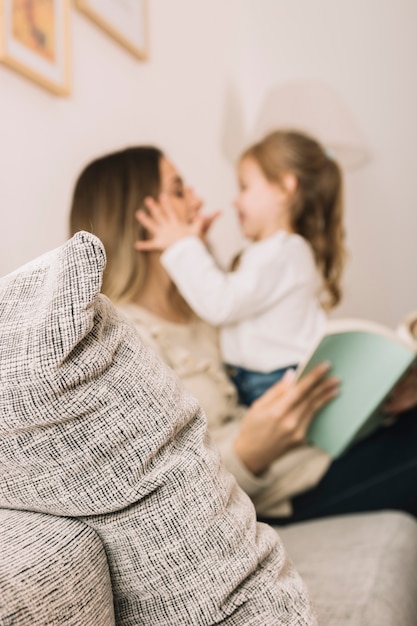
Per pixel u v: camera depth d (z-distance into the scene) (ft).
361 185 8.97
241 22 9.56
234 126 9.05
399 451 4.40
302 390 3.67
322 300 7.05
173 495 1.37
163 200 4.49
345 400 3.95
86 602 1.24
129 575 1.42
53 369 1.21
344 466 4.41
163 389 1.40
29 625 1.09
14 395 1.23
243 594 1.42
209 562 1.39
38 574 1.17
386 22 8.97
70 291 1.21
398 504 4.29
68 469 1.32
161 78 7.11
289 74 9.40
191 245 4.44
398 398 4.51
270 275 4.68
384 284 8.93
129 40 6.33
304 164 5.72
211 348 4.66
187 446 1.44
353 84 9.10
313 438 4.16
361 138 8.20
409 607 2.71
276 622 1.43
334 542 3.33
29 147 4.78
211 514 1.40
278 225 5.75
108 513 1.39
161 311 4.55
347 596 2.58
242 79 9.53
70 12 5.35
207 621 1.40
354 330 3.63
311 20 9.31
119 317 1.48
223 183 8.58
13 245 4.53
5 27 4.37
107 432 1.31
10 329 1.28
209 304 4.42
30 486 1.36
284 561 1.56
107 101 5.98
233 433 3.94
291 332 4.78
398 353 3.72
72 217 4.58
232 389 4.33
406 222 8.86
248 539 1.46
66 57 5.16
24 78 4.73
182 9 7.73
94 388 1.29
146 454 1.34
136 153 4.64
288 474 4.12
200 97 8.05
